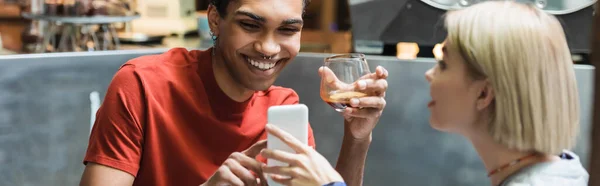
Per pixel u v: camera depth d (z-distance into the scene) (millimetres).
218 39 1469
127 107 1418
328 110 2100
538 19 1159
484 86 1177
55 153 1985
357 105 1384
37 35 2963
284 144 1167
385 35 2178
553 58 1142
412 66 2037
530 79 1131
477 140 1240
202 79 1502
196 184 1489
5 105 1877
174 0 3523
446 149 2064
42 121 1946
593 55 707
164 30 3477
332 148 2125
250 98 1549
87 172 1411
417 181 2105
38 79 1916
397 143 2102
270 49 1377
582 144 1954
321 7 3908
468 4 2029
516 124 1148
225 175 1273
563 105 1155
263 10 1349
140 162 1458
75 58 1968
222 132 1510
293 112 1169
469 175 2061
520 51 1129
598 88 699
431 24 2109
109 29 2980
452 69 1213
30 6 2990
